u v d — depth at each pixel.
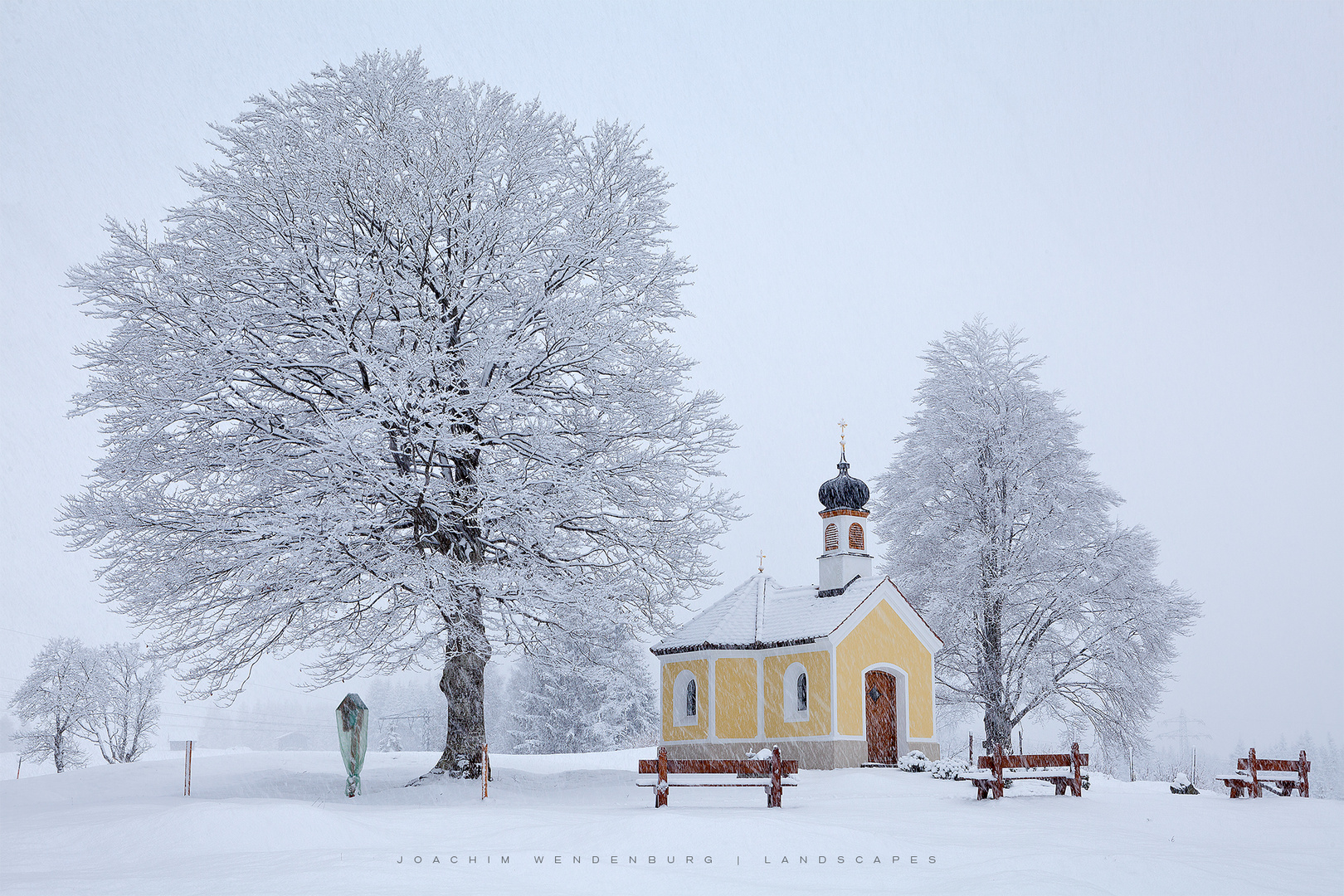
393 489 23.72
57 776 29.20
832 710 32.59
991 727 40.09
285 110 26.83
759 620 36.41
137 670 59.41
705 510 27.41
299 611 24.06
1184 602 40.03
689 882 10.70
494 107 27.36
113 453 24.97
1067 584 39.84
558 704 67.00
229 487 24.72
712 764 19.53
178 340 23.89
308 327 25.19
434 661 24.38
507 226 25.44
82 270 24.22
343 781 26.25
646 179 28.55
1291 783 24.83
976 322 44.31
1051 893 9.98
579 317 24.73
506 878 10.79
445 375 24.22
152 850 13.59
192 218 25.42
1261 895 10.68
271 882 10.26
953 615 40.06
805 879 10.98
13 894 9.84
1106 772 46.72
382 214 25.38
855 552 36.53
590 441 26.83
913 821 17.20
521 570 24.73
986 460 42.09
